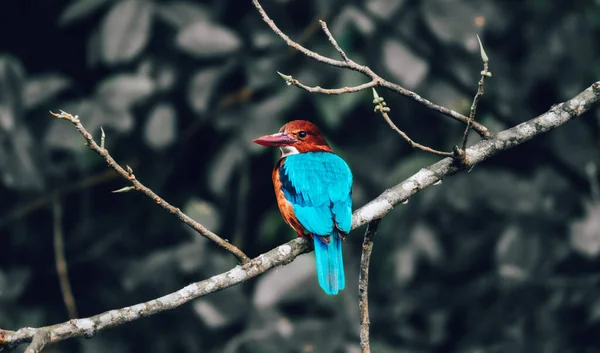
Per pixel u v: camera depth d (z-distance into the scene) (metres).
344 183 7.49
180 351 11.37
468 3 10.00
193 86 10.27
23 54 11.87
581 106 6.93
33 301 12.12
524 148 11.66
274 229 11.05
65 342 11.34
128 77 10.20
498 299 11.34
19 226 12.01
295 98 10.23
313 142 8.55
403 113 10.92
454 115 6.30
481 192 10.48
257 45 10.29
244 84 10.97
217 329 10.99
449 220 11.20
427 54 10.12
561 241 10.61
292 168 7.70
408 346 11.38
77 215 12.20
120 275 11.81
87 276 12.05
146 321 11.23
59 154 11.61
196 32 10.13
